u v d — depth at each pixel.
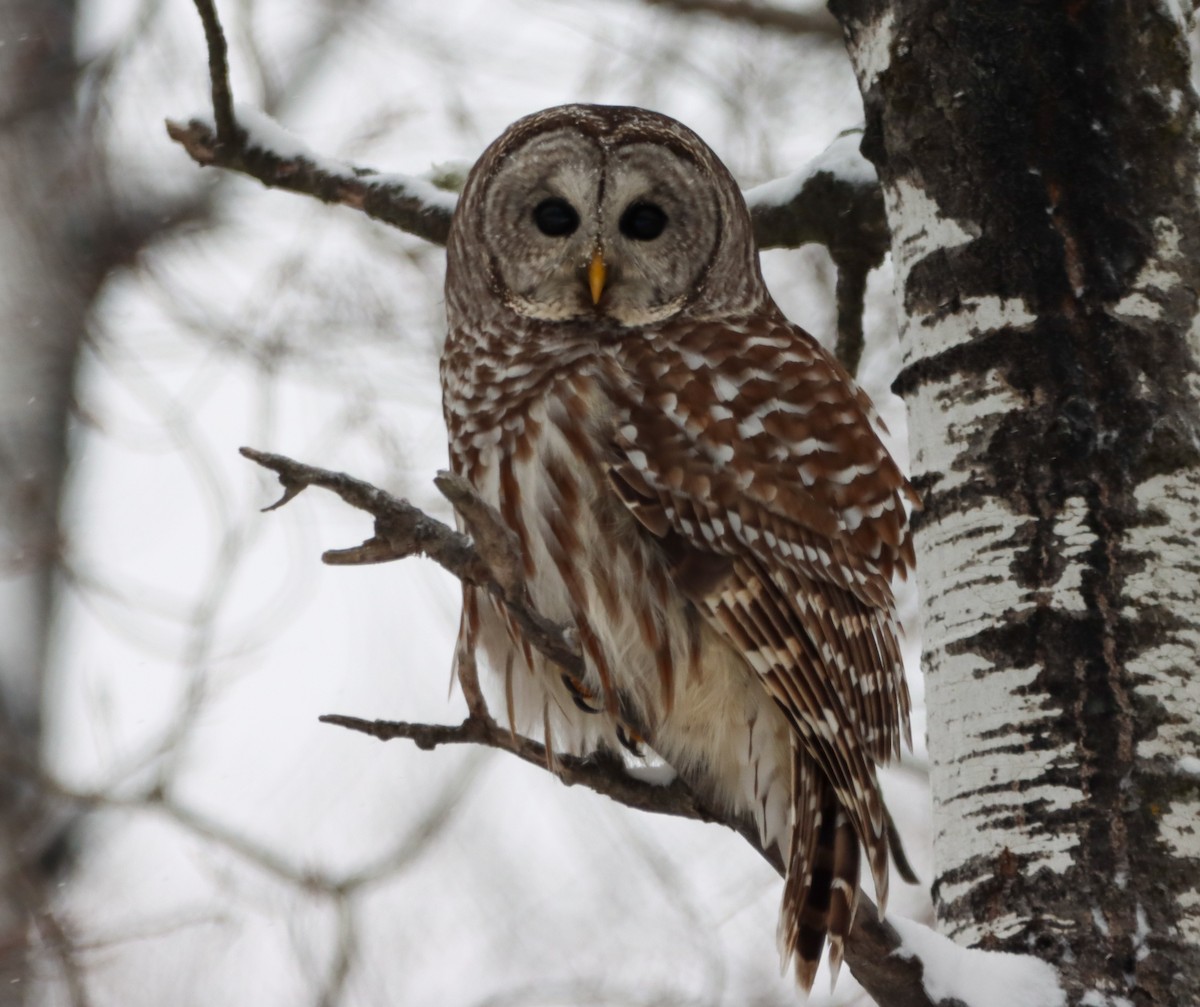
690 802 9.76
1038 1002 7.85
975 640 8.70
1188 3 9.45
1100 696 8.40
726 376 10.18
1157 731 8.31
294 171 13.15
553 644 7.87
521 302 10.84
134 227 23.81
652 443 9.98
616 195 10.85
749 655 9.75
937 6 9.33
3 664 21.97
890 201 9.56
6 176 23.86
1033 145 9.08
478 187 11.32
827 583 10.00
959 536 8.87
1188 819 8.18
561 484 10.07
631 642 9.95
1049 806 8.33
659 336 10.48
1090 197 8.98
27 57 24.67
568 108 11.39
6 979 16.19
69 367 23.02
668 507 9.90
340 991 16.73
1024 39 9.16
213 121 13.23
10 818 17.75
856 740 9.88
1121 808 8.23
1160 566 8.52
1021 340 8.90
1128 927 8.04
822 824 9.65
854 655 10.05
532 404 10.37
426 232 13.08
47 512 21.11
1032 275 8.95
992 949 8.24
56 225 23.75
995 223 9.06
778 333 10.62
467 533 8.48
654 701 9.93
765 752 9.86
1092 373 8.79
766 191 12.66
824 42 19.38
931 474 9.07
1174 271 8.91
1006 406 8.87
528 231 10.95
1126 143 9.02
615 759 10.36
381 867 17.20
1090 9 9.12
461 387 10.80
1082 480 8.66
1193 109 9.10
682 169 11.06
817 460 10.06
